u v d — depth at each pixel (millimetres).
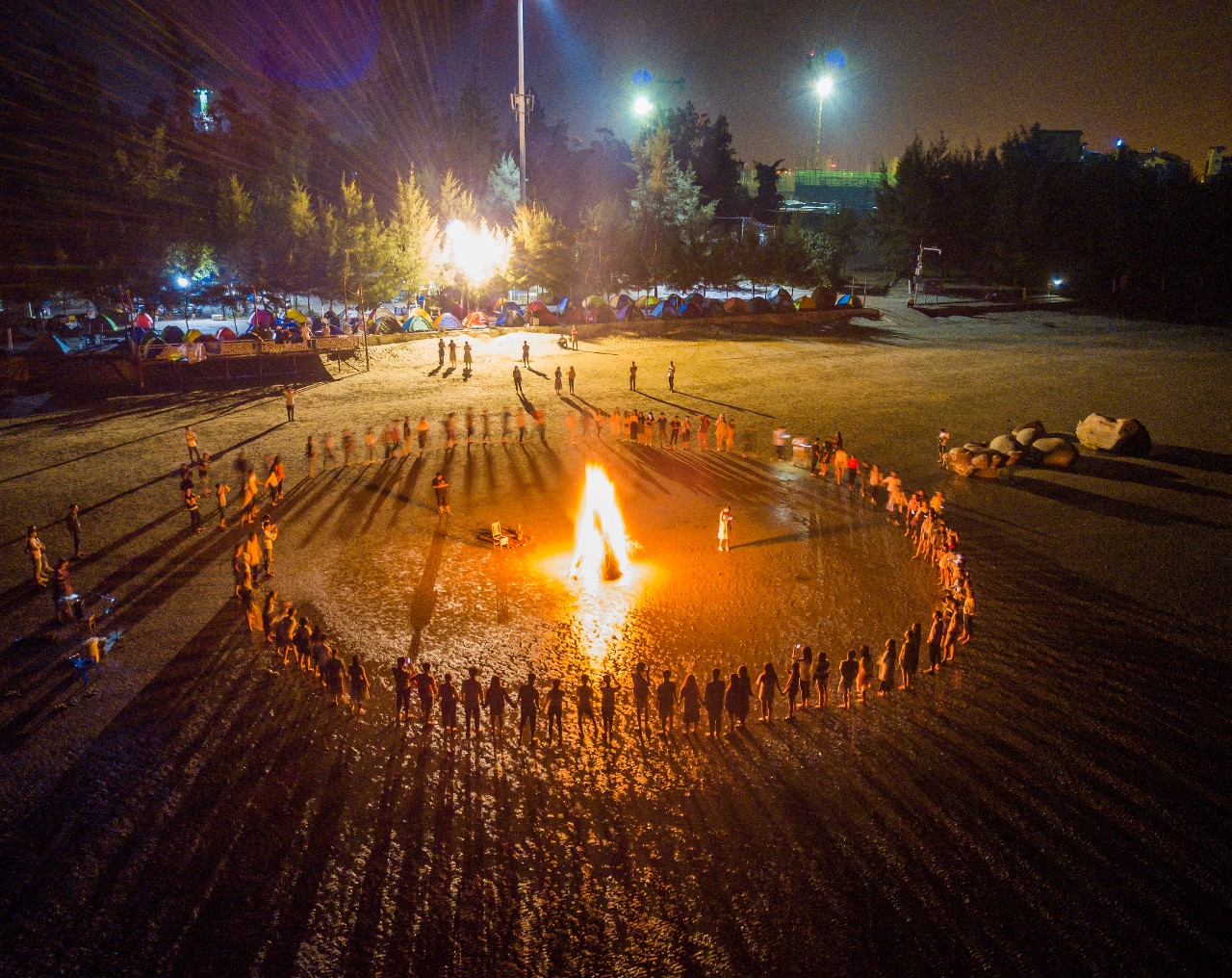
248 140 63062
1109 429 35000
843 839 12820
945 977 10461
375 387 42188
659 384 45438
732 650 18562
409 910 11352
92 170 42625
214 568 22094
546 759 14719
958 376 50125
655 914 11359
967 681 17578
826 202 135625
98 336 50031
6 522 24594
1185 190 88438
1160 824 13320
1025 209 88188
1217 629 19953
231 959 10539
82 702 15875
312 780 13945
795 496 29516
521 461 32281
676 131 107438
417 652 18156
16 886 11578
